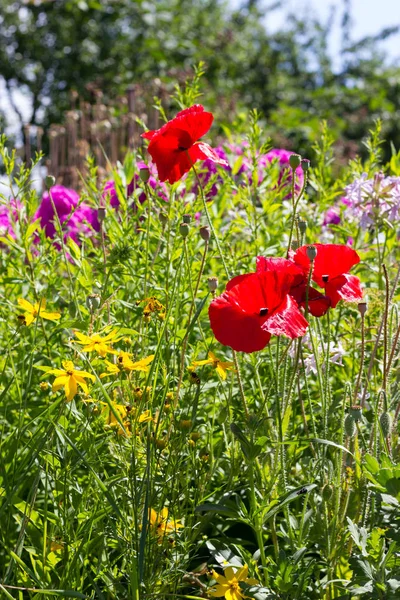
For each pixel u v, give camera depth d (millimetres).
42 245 2795
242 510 1979
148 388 2033
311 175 3387
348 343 2678
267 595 1916
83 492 2148
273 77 17219
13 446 2182
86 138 6016
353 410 1914
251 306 1889
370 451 2168
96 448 2107
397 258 3330
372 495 2109
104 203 3102
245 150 3229
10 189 2729
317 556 2322
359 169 3314
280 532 2102
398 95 17438
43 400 2682
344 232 3023
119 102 6305
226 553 2041
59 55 16719
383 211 2795
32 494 2004
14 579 2145
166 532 2029
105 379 2348
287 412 2090
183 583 2135
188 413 2189
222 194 3309
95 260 2732
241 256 2881
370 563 1892
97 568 2066
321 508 2086
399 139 15570
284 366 2277
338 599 1951
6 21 17672
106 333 2283
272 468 2131
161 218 2615
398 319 2215
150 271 2652
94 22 16672
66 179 5992
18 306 2518
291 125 11633
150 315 2260
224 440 2387
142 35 15961
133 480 1977
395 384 2312
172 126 2207
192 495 2355
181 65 15242
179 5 16562
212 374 2477
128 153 3330
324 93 16516
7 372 2693
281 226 3160
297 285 2002
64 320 2545
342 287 2033
